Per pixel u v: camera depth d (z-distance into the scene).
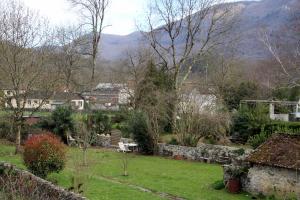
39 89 37.91
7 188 15.48
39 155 22.20
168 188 22.86
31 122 42.59
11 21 35.22
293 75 29.69
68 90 56.75
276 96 58.19
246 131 39.53
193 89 41.88
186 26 48.56
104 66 75.19
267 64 39.41
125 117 48.38
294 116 53.47
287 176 19.98
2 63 34.84
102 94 79.19
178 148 35.16
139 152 37.94
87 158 28.67
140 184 23.86
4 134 42.75
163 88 47.25
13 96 36.03
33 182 16.06
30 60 35.72
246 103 53.41
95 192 20.89
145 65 58.12
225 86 57.78
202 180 25.23
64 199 14.53
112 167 29.38
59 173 24.55
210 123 36.53
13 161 30.22
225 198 20.67
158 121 39.50
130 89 58.62
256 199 20.62
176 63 49.00
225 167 22.84
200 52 48.72
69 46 53.12
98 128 43.25
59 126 39.34
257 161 21.22
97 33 38.47
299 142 21.25
